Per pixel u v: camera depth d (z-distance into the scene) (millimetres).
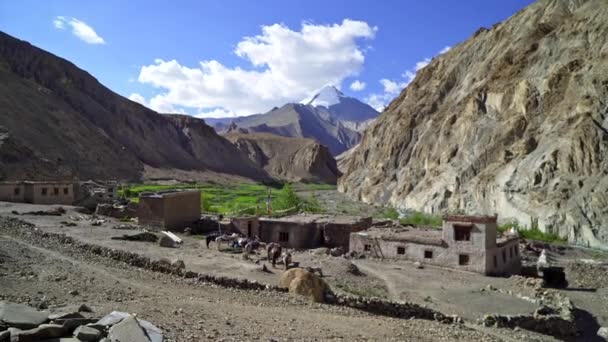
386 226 53375
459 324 23359
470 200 96750
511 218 82375
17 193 54156
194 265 28156
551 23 121375
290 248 47375
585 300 35906
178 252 32531
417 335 17734
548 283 42375
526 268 45094
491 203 90125
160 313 15133
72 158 138375
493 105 112250
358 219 51750
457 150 114125
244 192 148250
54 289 16859
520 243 61094
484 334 21656
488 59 136000
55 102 171625
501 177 90438
